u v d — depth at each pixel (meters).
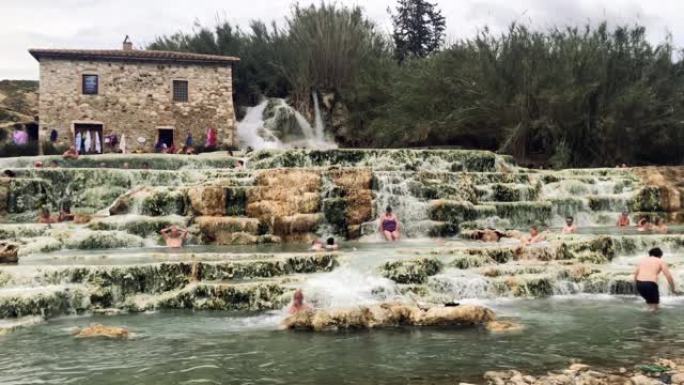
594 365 10.30
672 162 40.22
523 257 18.50
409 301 15.20
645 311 14.43
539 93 38.72
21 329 12.84
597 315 14.02
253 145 47.03
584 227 26.67
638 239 20.36
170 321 13.59
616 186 29.64
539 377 9.64
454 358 10.73
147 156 32.38
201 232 21.97
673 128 38.25
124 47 44.38
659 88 39.38
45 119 40.38
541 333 12.41
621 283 16.47
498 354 10.96
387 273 16.27
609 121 37.19
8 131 43.62
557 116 38.41
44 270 14.94
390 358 10.76
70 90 40.88
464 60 43.12
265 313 14.37
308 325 12.86
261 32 55.91
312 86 51.75
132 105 41.91
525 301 15.63
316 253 17.62
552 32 42.00
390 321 13.17
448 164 31.34
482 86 40.53
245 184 24.73
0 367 10.29
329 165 31.03
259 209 23.23
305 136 50.41
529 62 39.91
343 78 51.81
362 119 49.66
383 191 25.19
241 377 9.80
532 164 37.69
